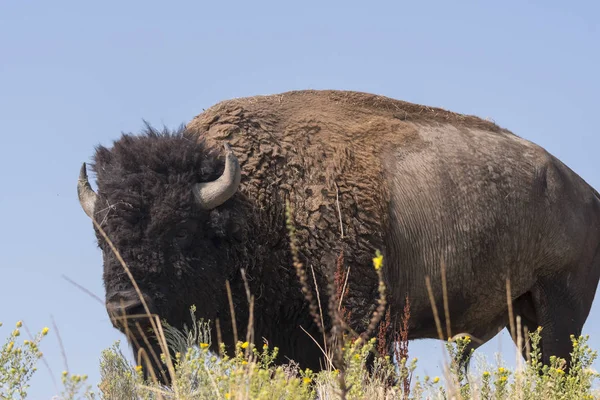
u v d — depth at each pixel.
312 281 25.75
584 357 19.88
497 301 30.69
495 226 30.05
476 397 17.53
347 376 16.59
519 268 30.81
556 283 31.73
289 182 26.31
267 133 26.97
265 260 25.72
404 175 28.38
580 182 33.88
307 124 27.61
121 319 22.25
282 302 25.77
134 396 20.05
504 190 30.45
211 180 25.17
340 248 25.92
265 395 14.46
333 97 29.62
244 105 27.72
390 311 26.59
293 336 25.77
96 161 25.59
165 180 24.34
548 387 18.48
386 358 22.05
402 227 27.89
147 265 23.19
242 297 25.48
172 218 23.77
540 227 31.22
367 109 29.72
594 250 33.22
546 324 31.55
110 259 22.91
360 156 27.62
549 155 33.06
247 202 25.72
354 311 25.64
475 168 30.08
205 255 24.56
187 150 24.92
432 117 31.00
